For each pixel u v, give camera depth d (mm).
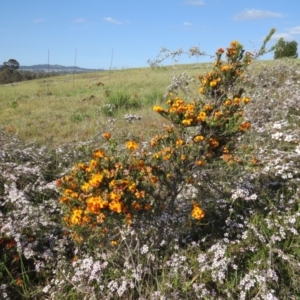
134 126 7953
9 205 4289
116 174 2914
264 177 4590
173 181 3488
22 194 4199
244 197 3914
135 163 3102
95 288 3285
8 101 14406
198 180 4172
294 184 4469
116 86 17281
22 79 39031
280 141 5273
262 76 9391
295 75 9953
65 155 5773
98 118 9188
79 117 9484
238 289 3217
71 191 3053
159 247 3619
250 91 8539
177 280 3244
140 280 3240
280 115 6633
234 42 3852
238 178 4309
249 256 3531
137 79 20016
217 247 3402
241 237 3643
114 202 2795
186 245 3684
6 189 4410
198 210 3193
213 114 3521
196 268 3336
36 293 3377
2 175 4703
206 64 20812
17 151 5648
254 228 3598
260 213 3918
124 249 3486
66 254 3785
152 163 3508
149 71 28391
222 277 3189
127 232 3346
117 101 10742
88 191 2922
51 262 3646
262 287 3105
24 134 8016
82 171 3070
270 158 4773
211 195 4184
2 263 3461
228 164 4168
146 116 8883
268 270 3203
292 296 3203
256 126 5883
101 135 6699
